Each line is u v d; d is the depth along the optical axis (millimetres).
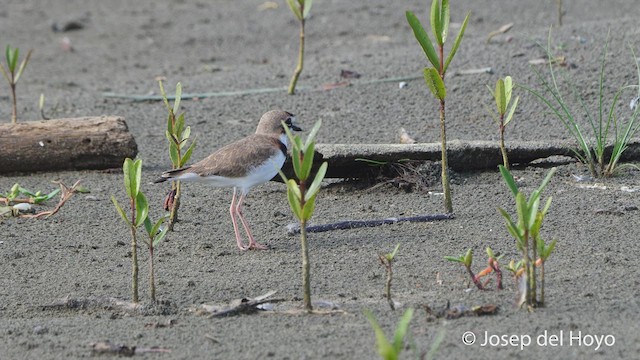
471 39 18656
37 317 9117
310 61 18719
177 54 20938
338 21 22281
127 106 16875
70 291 9648
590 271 9500
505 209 11375
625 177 12234
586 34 17469
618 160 12711
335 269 9953
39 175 13352
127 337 8469
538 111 14672
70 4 25750
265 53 20438
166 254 10648
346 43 20469
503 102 10852
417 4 23156
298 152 8117
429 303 8883
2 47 22016
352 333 8281
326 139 14336
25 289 9766
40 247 10938
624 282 9164
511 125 14312
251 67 19062
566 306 8641
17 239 11188
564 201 11500
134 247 9062
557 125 14102
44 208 12188
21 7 25531
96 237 11227
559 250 10102
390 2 23531
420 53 18000
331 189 12523
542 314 8477
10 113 16531
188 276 9961
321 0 24328
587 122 14023
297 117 15438
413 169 12344
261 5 24656
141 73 19469
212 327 8609
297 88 16891
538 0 22281
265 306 9031
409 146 12430
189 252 10695
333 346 8023
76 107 16875
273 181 12961
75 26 23391
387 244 10570
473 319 8445
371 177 12578
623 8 20750
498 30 18672
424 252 10266
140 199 8930
